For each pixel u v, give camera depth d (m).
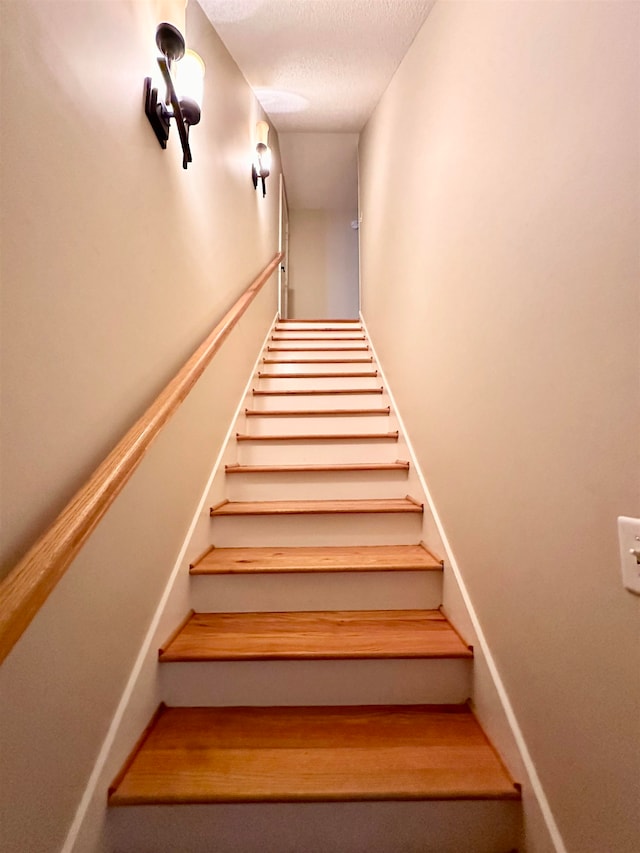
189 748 1.00
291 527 1.65
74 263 0.80
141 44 1.12
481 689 1.10
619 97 0.64
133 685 1.00
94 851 0.82
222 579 1.40
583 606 0.73
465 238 1.30
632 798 0.62
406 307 2.11
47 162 0.72
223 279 2.02
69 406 0.79
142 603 1.07
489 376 1.11
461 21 1.37
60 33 0.76
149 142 1.17
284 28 2.03
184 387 1.20
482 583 1.13
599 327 0.69
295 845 0.90
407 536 1.67
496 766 0.96
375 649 1.17
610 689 0.66
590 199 0.71
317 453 2.15
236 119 2.35
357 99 2.92
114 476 0.80
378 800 0.90
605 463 0.68
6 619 0.54
